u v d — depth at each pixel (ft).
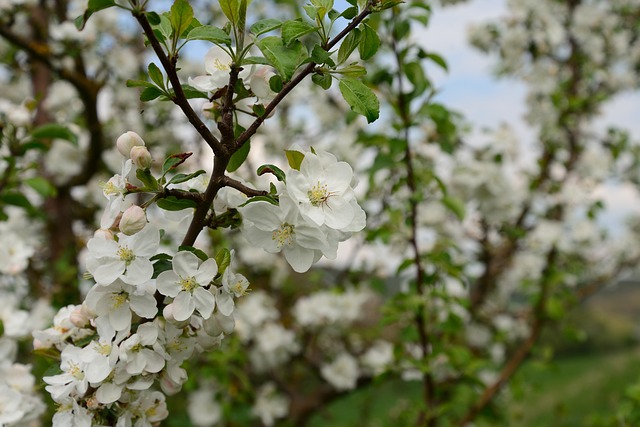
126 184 1.77
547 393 11.91
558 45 6.03
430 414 3.47
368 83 3.37
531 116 5.52
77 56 4.63
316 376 5.64
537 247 5.16
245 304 5.02
